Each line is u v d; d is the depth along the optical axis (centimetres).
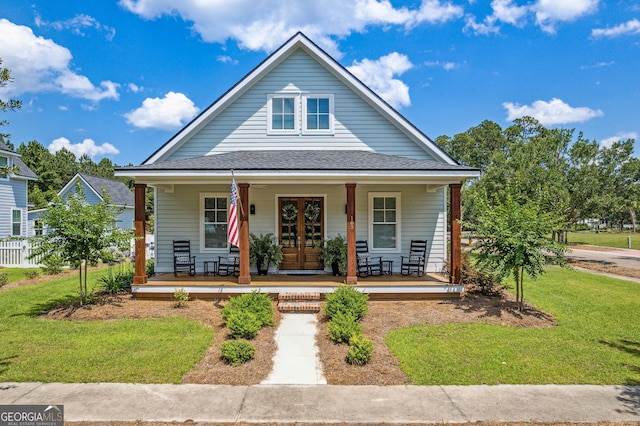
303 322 778
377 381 502
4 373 518
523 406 435
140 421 401
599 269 1614
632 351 618
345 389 479
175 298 893
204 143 1157
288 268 1158
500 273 809
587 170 1764
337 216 1166
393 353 599
